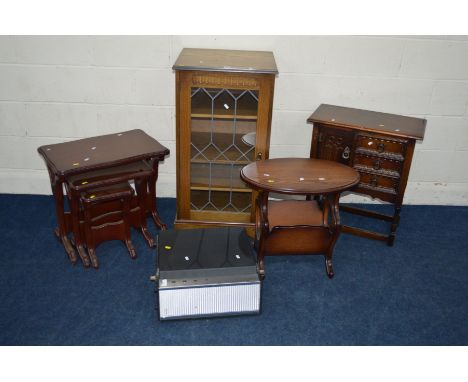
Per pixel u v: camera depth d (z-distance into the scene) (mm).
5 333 2031
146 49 2762
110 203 2469
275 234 2350
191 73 2312
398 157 2480
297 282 2404
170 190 3160
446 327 2148
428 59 2779
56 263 2484
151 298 2270
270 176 2266
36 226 2791
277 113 2953
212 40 2740
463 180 3133
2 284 2314
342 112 2717
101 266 2477
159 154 2445
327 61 2791
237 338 2055
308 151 3070
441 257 2637
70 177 2314
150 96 2895
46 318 2119
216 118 2438
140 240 2707
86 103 2916
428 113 2938
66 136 3020
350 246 2705
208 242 2289
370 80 2844
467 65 2787
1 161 3086
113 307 2201
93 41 2736
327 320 2166
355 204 3158
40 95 2885
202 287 2074
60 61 2789
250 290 2119
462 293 2365
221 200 2678
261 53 2689
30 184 3135
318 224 2547
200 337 2055
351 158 2574
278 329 2109
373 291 2359
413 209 3117
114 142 2525
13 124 2969
